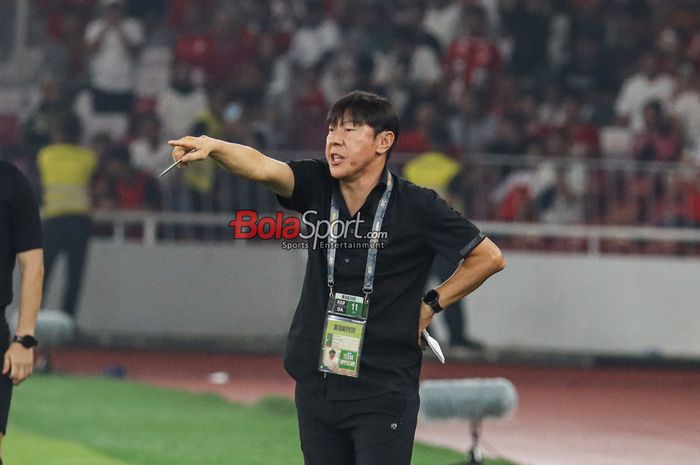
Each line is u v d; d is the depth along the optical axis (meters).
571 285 61.16
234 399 45.34
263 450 33.72
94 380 48.53
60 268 61.53
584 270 61.12
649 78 69.81
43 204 59.72
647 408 45.84
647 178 60.84
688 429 40.81
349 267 17.28
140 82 74.06
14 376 20.02
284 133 68.44
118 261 62.22
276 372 54.53
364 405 17.25
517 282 61.19
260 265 62.00
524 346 61.12
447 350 59.69
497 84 69.62
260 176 16.86
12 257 20.27
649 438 38.75
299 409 17.78
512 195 60.72
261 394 47.06
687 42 72.19
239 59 73.12
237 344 61.72
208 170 61.75
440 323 60.91
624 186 60.91
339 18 75.31
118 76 73.31
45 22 76.62
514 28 73.62
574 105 65.31
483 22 71.62
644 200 60.78
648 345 61.16
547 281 61.16
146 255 62.22
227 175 61.66
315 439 17.69
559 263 61.16
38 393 44.09
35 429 36.50
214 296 61.97
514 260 61.16
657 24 74.06
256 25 75.69
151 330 62.06
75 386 46.38
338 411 17.38
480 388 30.33
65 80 73.75
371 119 16.95
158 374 52.97
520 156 61.62
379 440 17.23
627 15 74.50
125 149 63.28
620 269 61.09
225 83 71.94
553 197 60.88
